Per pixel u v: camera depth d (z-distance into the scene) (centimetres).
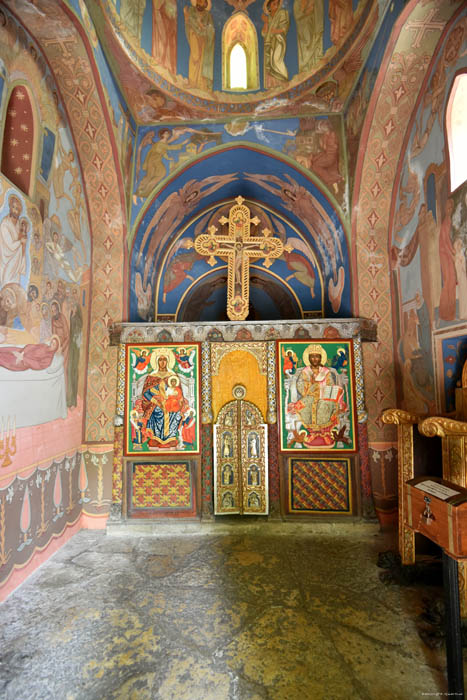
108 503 478
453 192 374
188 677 229
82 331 483
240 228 546
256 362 500
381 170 495
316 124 513
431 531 227
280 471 478
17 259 342
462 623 255
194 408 485
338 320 503
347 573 355
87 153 466
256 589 328
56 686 223
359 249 529
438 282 404
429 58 397
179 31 465
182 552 402
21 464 345
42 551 379
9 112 354
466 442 288
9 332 329
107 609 300
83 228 488
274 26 473
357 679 227
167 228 655
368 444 493
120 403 481
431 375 419
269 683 224
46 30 348
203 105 492
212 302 788
